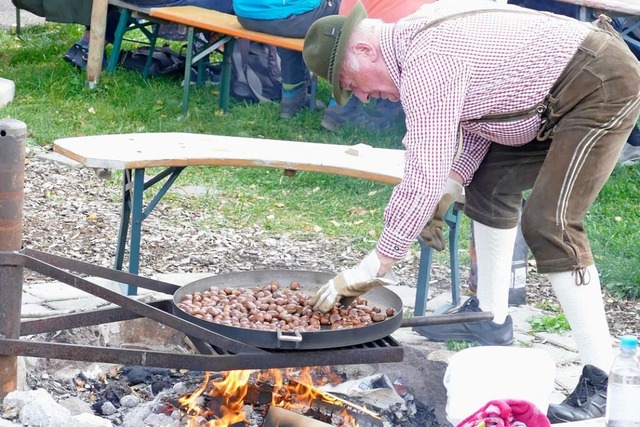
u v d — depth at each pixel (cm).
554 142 393
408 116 367
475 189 456
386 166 534
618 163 861
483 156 445
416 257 666
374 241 697
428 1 852
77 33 1221
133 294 539
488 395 353
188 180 793
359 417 402
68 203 732
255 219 727
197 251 657
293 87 934
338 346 344
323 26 387
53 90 974
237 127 906
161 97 971
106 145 535
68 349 356
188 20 903
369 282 369
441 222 442
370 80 385
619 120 386
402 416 416
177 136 570
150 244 662
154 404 399
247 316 369
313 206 761
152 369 439
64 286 550
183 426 387
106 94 976
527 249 574
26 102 942
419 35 371
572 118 388
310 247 680
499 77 377
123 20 1009
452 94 363
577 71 381
